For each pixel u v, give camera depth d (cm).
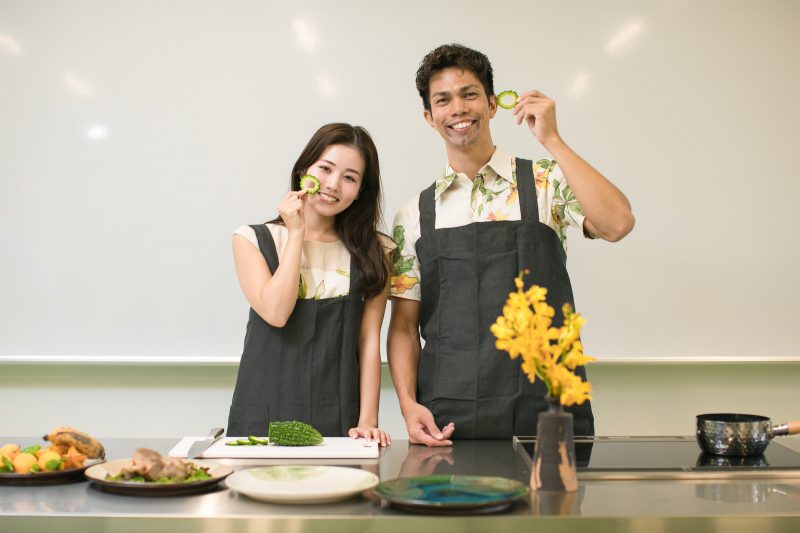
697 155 293
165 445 166
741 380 295
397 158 295
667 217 292
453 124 193
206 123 297
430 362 194
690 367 295
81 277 296
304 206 205
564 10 295
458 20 296
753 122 293
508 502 113
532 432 184
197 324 295
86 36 298
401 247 207
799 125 292
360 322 203
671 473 131
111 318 295
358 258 202
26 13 298
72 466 130
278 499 112
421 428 177
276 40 297
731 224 292
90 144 297
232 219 296
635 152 293
